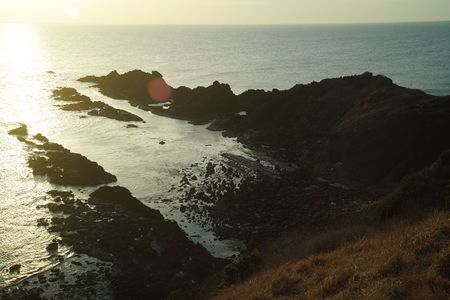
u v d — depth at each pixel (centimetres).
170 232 4241
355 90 8206
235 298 2081
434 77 15762
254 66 19750
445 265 1473
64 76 14688
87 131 8144
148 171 6181
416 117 6031
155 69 18050
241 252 4016
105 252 3928
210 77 16250
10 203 4919
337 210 4794
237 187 5550
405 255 1677
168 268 3716
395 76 16175
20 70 15650
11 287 3431
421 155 5656
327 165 6178
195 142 7669
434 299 1288
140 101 10869
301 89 8712
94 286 3462
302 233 3591
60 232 4269
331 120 7694
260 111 8444
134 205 4838
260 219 4672
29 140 7212
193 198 5253
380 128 6141
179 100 10288
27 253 3912
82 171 5762
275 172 6081
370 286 1491
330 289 1656
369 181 5725
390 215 2792
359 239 2327
